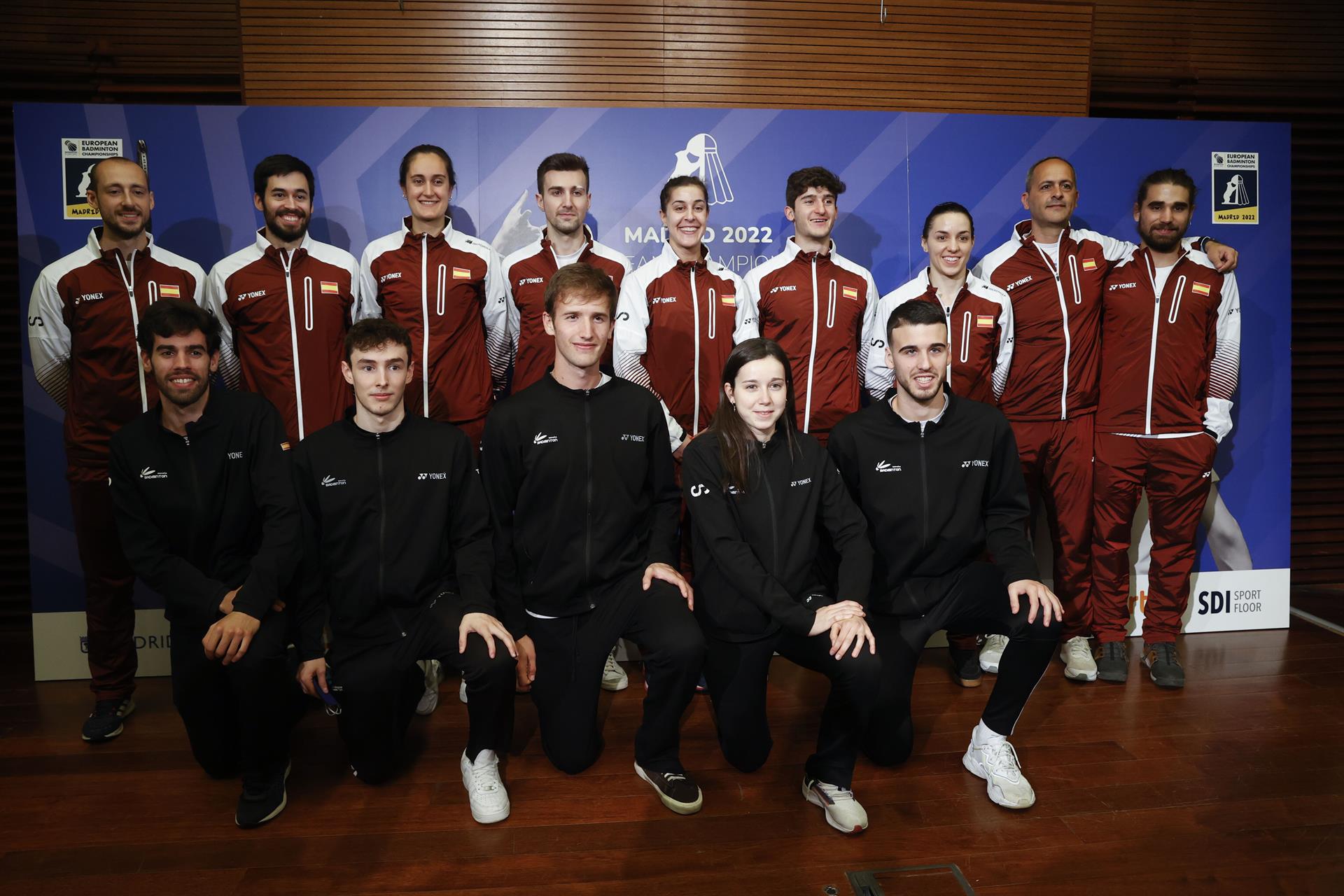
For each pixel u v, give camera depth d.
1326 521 4.18
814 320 2.99
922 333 2.26
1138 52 4.04
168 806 2.21
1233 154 3.35
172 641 2.23
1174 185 2.99
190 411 2.30
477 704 2.13
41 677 3.08
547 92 3.45
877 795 2.24
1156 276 3.05
